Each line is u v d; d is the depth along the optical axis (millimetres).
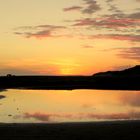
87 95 34188
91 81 57375
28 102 26609
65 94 34938
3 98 29234
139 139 12586
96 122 15969
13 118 18562
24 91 38844
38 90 41344
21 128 14125
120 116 20062
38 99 29031
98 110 22828
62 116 19688
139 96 34250
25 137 12617
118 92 39344
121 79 59312
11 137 12602
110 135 13078
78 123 15547
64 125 14914
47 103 26281
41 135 12938
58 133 13258
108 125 15039
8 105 24422
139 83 55656
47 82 54531
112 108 24156
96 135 13047
